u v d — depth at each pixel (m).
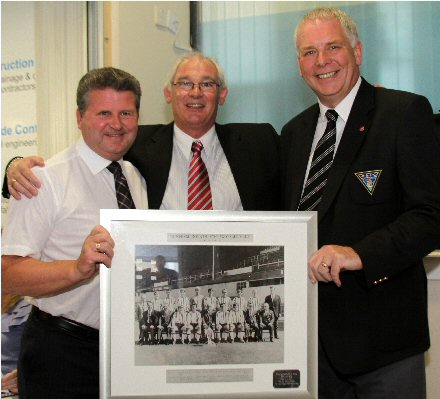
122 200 2.10
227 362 1.79
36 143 3.64
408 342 1.95
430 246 1.83
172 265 1.79
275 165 2.48
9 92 3.70
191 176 2.44
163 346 1.78
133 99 2.06
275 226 1.81
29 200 1.97
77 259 1.86
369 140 1.98
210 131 2.54
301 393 1.79
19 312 2.90
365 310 1.95
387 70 3.57
